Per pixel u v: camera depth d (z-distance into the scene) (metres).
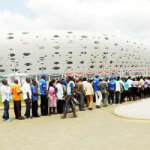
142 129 7.19
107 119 9.35
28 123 9.46
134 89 17.44
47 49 78.94
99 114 10.92
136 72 69.81
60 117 10.81
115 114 10.27
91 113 11.52
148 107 11.48
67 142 6.07
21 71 78.00
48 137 6.75
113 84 15.63
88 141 6.07
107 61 87.00
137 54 97.12
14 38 78.75
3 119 10.41
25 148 5.68
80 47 81.44
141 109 10.91
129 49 93.25
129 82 17.23
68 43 80.56
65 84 12.61
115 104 15.66
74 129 7.72
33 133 7.42
